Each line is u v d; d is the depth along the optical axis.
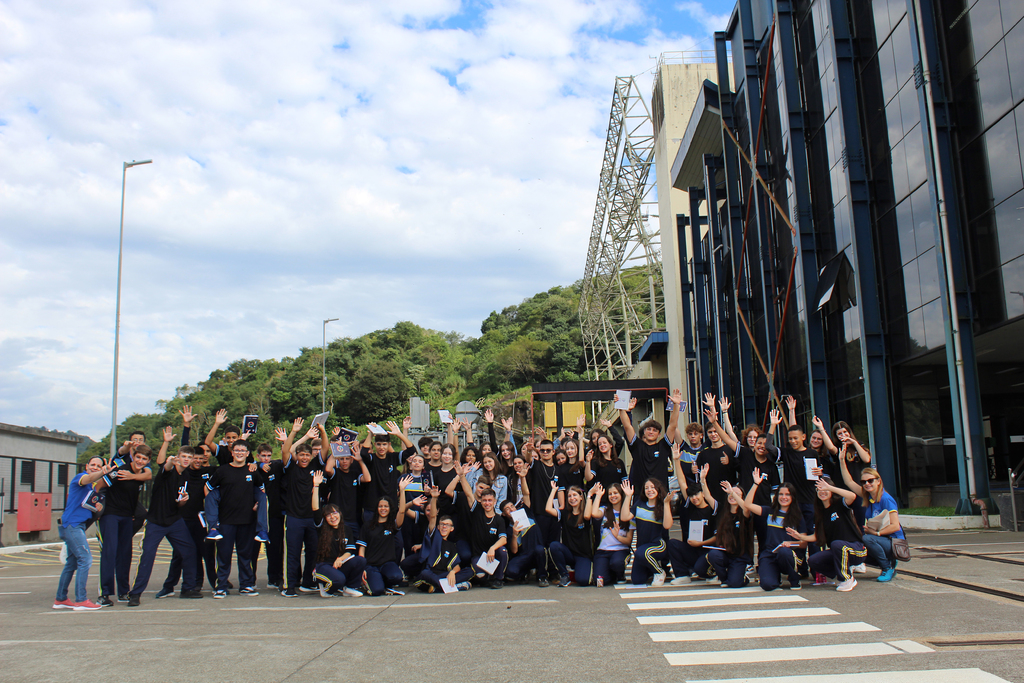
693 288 39.31
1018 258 14.88
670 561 10.19
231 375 130.75
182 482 9.99
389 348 132.00
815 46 22.41
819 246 22.42
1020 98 14.68
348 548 9.92
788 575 9.02
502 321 146.62
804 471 9.65
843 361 21.22
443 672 5.44
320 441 10.92
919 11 17.19
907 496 18.86
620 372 67.00
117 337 29.00
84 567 9.20
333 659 5.91
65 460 30.27
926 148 16.98
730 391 34.09
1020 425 24.72
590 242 66.31
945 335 16.59
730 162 30.52
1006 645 5.76
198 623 7.76
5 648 6.52
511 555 10.67
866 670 5.17
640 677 5.18
